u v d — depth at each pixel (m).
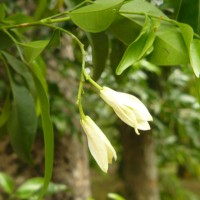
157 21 0.27
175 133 1.08
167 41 0.27
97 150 0.25
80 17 0.27
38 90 0.30
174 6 0.32
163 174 1.44
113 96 0.25
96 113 0.93
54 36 0.29
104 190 1.97
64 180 0.77
